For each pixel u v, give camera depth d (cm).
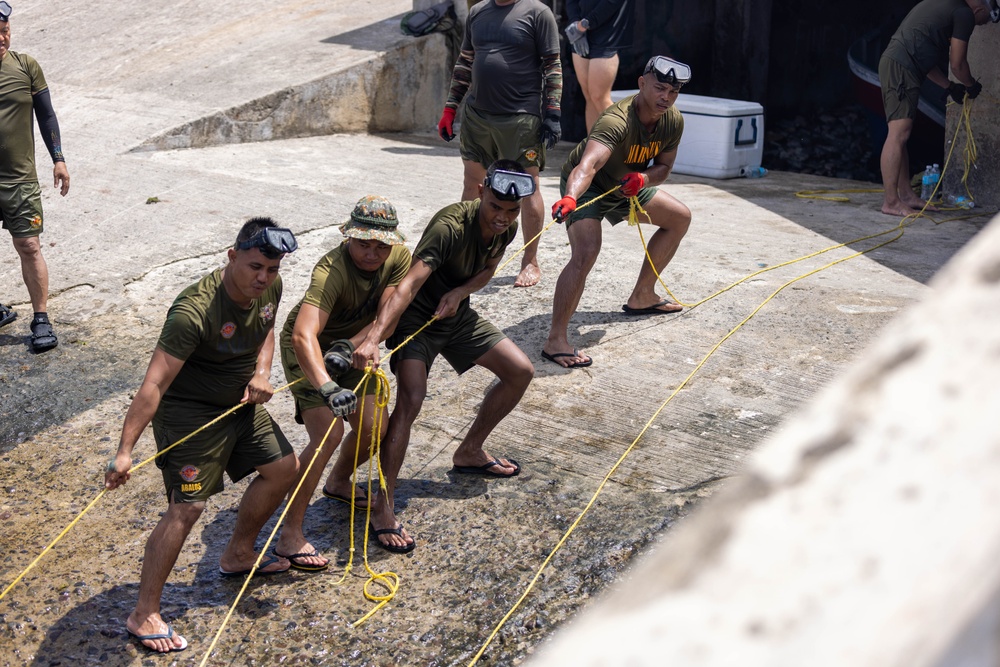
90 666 362
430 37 1265
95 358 619
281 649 366
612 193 570
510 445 496
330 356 382
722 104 1074
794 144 1653
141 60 1265
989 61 874
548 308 651
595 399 532
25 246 620
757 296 651
